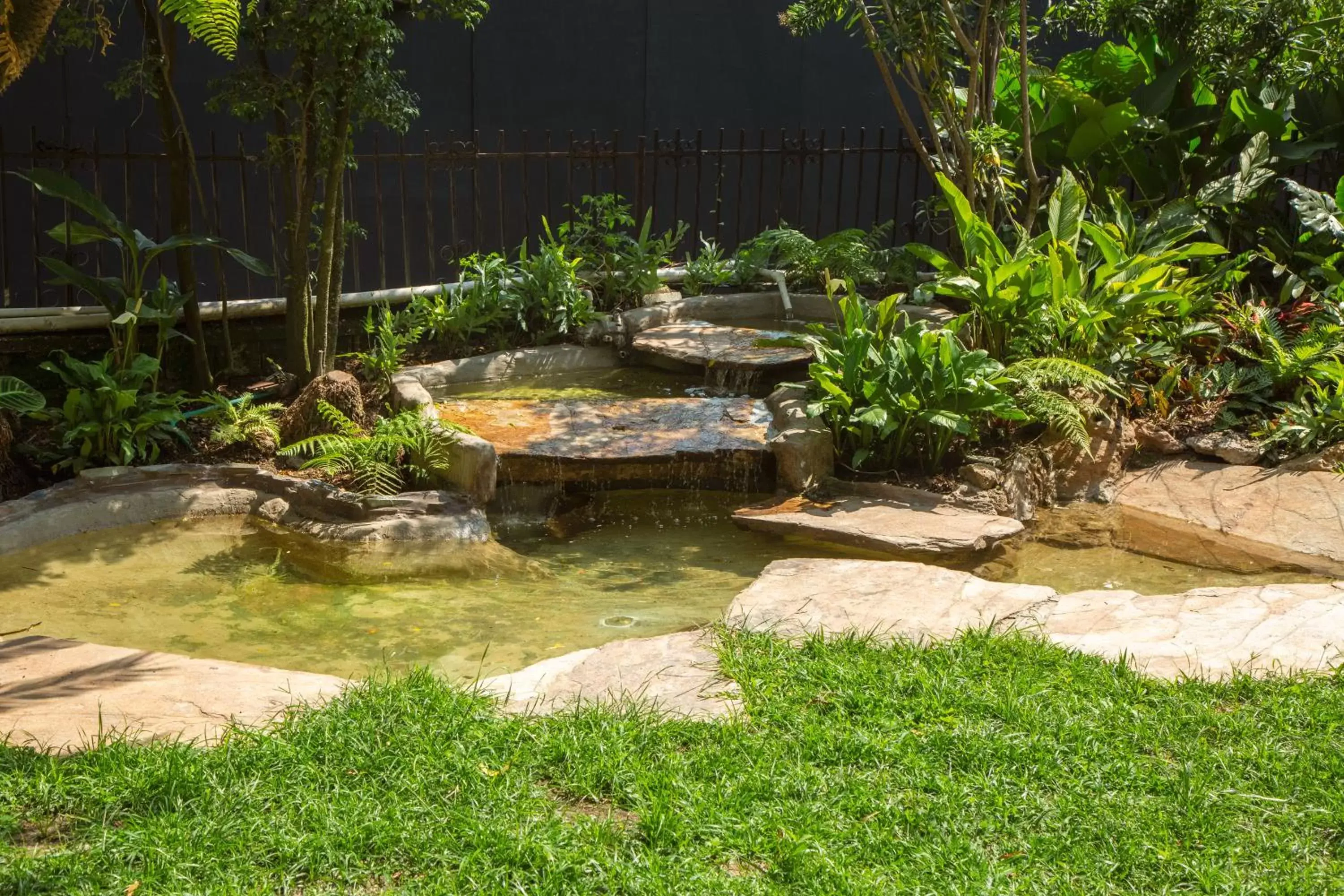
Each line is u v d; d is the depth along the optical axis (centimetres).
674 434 816
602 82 1377
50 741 405
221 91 852
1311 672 479
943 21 1046
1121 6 1141
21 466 762
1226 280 1014
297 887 334
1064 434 812
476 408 867
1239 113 1154
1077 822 371
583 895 329
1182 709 444
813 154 1226
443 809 368
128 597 611
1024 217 1194
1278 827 372
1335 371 834
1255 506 761
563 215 1406
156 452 784
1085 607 565
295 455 805
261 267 871
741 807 373
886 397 787
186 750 387
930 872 344
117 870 331
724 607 612
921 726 429
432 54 1288
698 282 1202
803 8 1114
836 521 724
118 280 851
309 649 551
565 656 507
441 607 608
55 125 1159
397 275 1351
